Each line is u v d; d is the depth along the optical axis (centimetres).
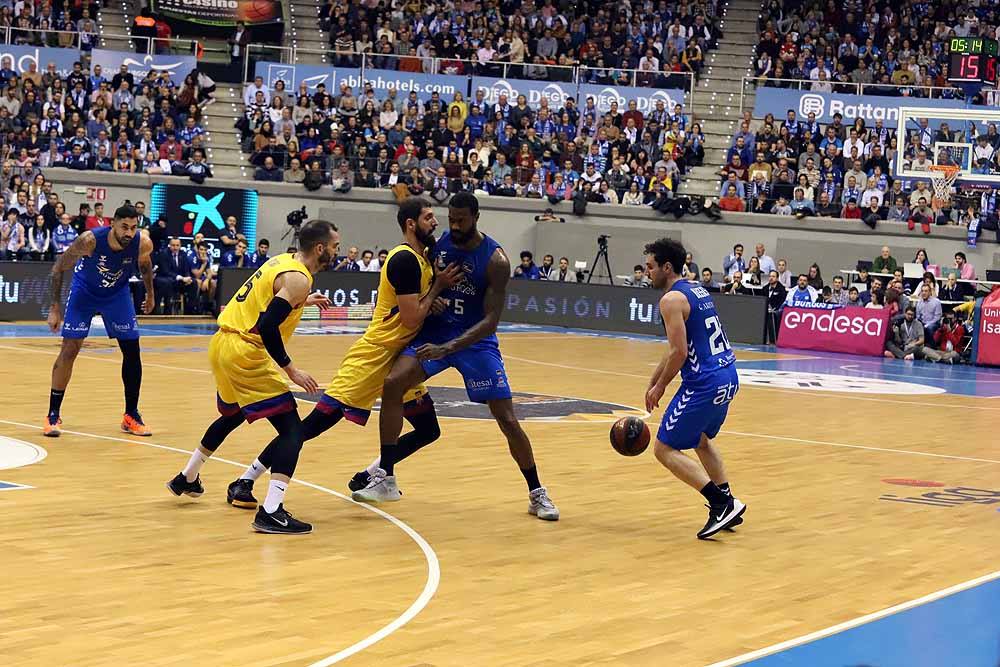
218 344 702
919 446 1155
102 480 805
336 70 2692
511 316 2561
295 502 770
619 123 2706
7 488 764
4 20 2612
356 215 2550
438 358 734
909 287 2367
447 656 473
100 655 455
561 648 491
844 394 1606
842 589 609
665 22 2917
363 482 793
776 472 975
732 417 1316
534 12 2941
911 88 2684
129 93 2516
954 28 2900
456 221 738
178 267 2203
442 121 2652
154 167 2434
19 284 2005
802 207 2567
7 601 522
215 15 2759
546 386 1523
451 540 686
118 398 1198
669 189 2628
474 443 1048
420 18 2878
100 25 2744
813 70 2839
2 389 1216
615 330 2475
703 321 707
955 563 676
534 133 2658
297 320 711
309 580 583
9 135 2378
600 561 651
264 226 2538
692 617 547
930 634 531
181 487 743
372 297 2420
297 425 699
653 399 716
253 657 459
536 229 2623
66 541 637
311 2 2889
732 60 2897
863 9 2939
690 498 841
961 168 2486
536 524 741
